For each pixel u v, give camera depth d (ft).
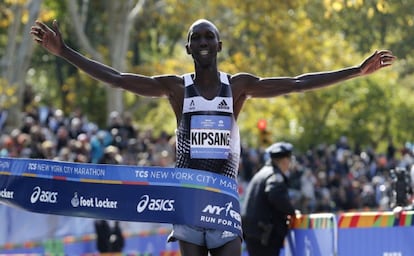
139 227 110.83
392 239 54.60
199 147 43.32
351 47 195.31
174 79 44.01
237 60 195.52
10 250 104.37
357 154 190.39
